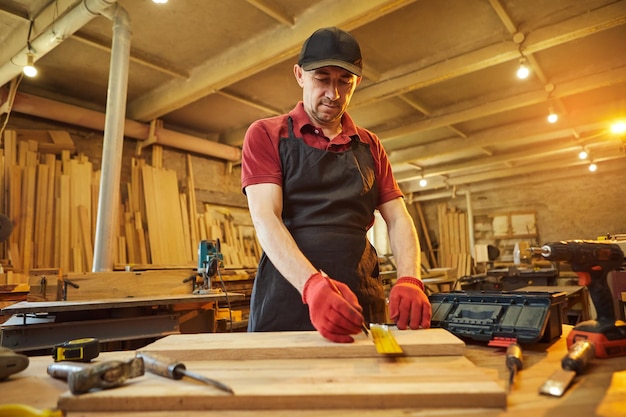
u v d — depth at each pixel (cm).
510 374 71
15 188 418
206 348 84
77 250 443
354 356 81
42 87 471
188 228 562
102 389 64
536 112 562
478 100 520
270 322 120
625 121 534
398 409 58
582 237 825
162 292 298
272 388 62
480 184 913
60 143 464
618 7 333
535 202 879
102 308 243
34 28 340
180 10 342
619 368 73
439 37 386
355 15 313
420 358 79
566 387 64
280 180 123
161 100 471
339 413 57
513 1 339
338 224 124
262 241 109
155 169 540
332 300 87
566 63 436
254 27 365
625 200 795
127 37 342
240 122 595
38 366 87
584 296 358
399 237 131
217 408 60
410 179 825
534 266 509
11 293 346
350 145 134
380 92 450
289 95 500
